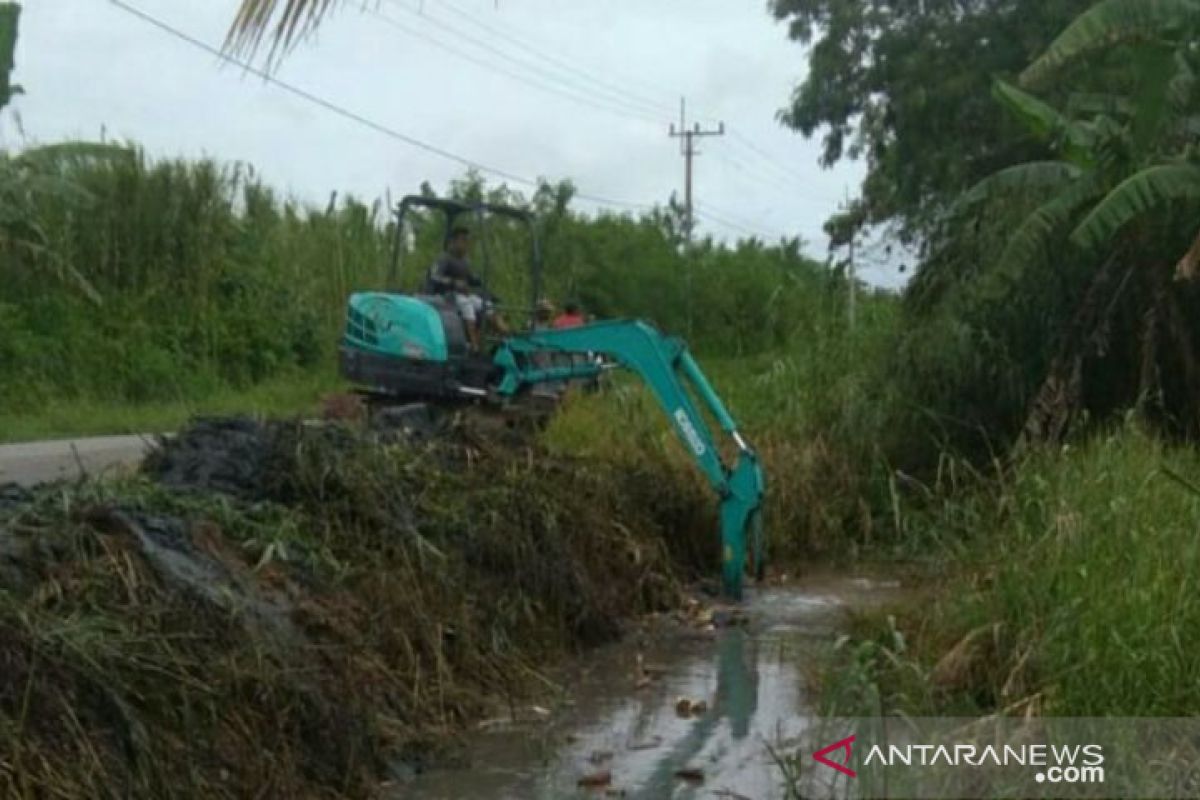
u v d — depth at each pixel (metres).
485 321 13.79
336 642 7.46
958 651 7.47
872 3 23.70
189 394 23.12
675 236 38.41
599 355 13.12
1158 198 12.61
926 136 22.33
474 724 7.97
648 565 11.11
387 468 9.47
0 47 22.23
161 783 5.86
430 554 8.83
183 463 8.90
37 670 5.74
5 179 22.45
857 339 15.41
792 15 24.95
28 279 22.84
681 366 11.71
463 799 6.74
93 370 22.59
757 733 7.77
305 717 6.75
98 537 6.82
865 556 12.90
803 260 35.62
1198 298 13.80
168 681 6.23
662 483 12.23
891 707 6.54
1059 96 17.58
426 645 8.15
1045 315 14.31
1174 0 11.86
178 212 24.77
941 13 22.73
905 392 14.48
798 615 10.77
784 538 12.84
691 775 7.03
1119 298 13.98
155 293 24.38
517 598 9.34
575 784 6.95
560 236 33.66
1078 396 13.63
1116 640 6.50
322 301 27.00
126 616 6.41
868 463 14.01
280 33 3.01
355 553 8.46
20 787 5.34
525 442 11.70
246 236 26.58
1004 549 8.73
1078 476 9.32
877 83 23.27
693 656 9.61
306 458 8.95
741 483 11.40
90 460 13.74
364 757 6.95
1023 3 21.64
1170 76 12.32
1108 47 12.37
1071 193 13.56
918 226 21.14
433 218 28.22
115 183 24.42
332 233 27.62
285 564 7.84
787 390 14.95
